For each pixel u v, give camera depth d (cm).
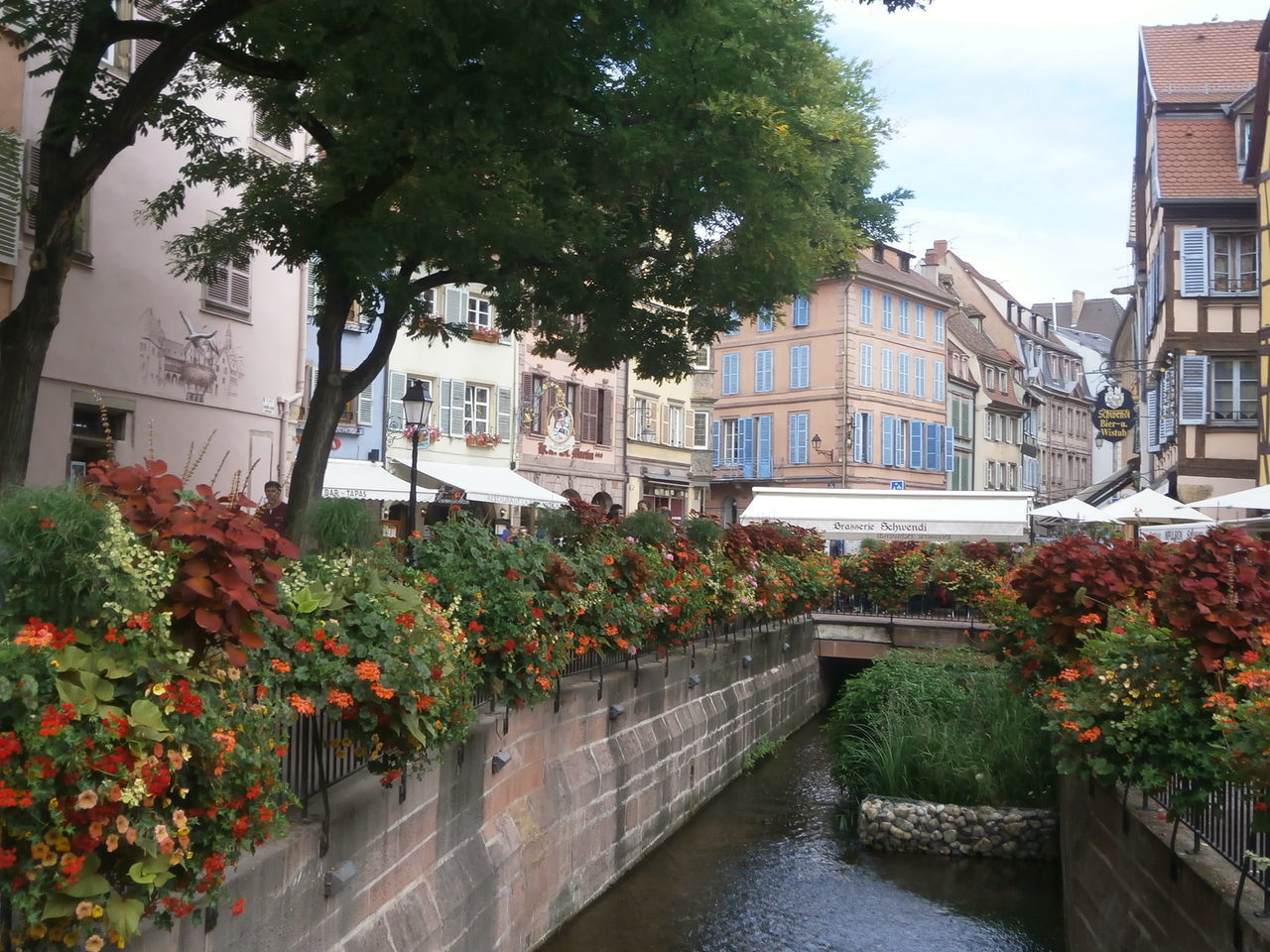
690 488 4459
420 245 1159
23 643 360
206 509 443
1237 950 516
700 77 1148
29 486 407
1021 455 7300
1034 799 1348
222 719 420
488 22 902
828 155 1339
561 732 1013
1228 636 659
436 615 675
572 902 1026
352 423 2780
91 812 358
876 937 1041
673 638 1324
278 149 1977
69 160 877
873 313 5594
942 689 1559
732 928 1043
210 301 1791
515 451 3391
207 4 859
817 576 2156
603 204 1277
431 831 722
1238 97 3123
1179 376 2995
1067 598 971
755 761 1806
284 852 518
